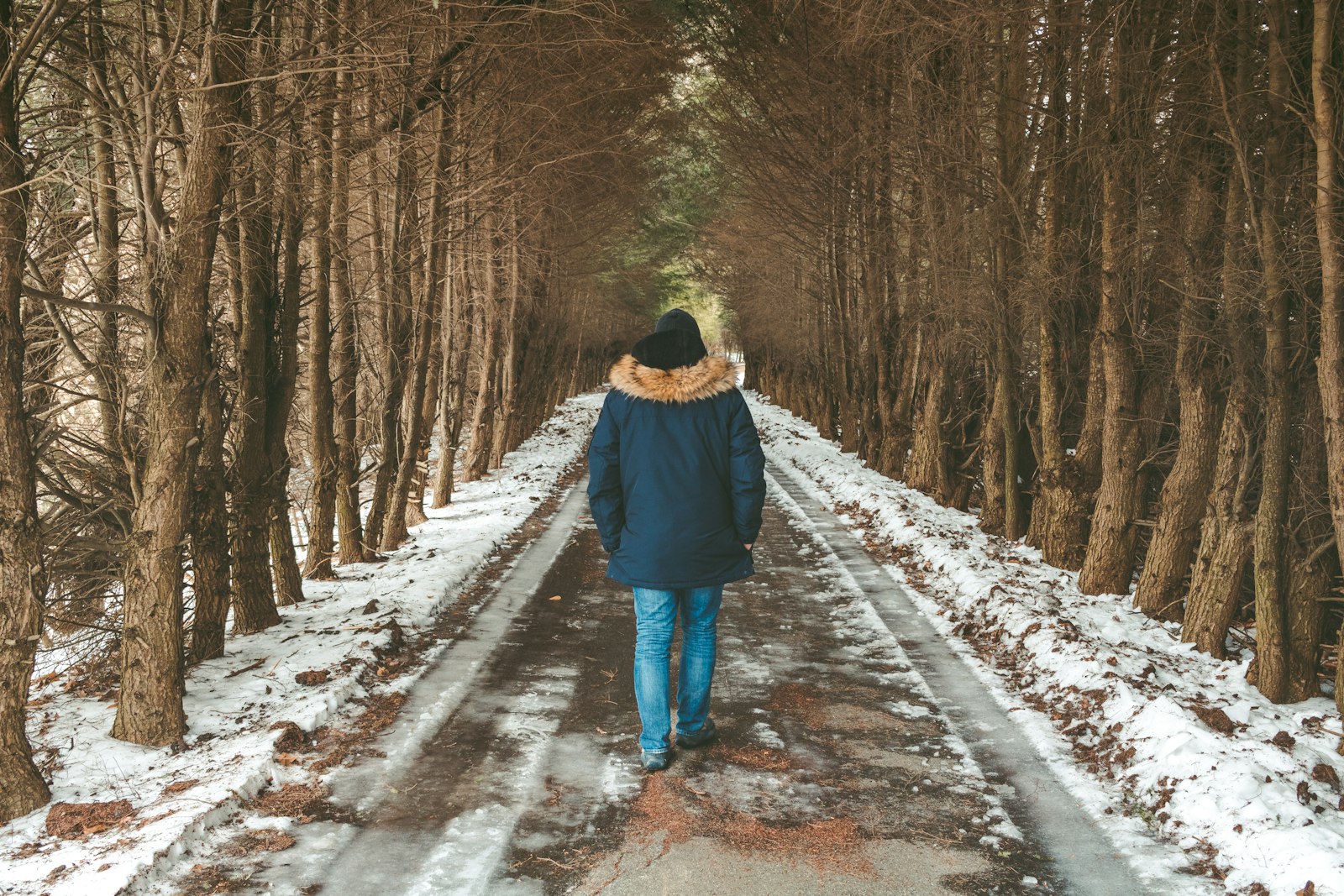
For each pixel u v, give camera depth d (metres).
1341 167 4.35
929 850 3.23
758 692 4.96
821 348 23.58
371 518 9.62
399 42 6.45
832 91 14.58
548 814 3.50
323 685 4.90
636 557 3.92
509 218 14.41
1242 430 5.61
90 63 4.77
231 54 4.74
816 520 11.38
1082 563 8.45
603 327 43.50
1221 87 5.08
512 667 5.45
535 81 10.29
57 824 3.34
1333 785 3.66
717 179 23.91
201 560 5.59
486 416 17.33
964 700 4.83
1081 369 8.83
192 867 3.08
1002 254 9.62
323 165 7.21
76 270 6.28
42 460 5.83
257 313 6.39
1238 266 5.44
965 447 12.97
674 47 15.31
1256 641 5.12
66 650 6.48
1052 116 8.09
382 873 3.05
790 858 3.17
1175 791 3.56
